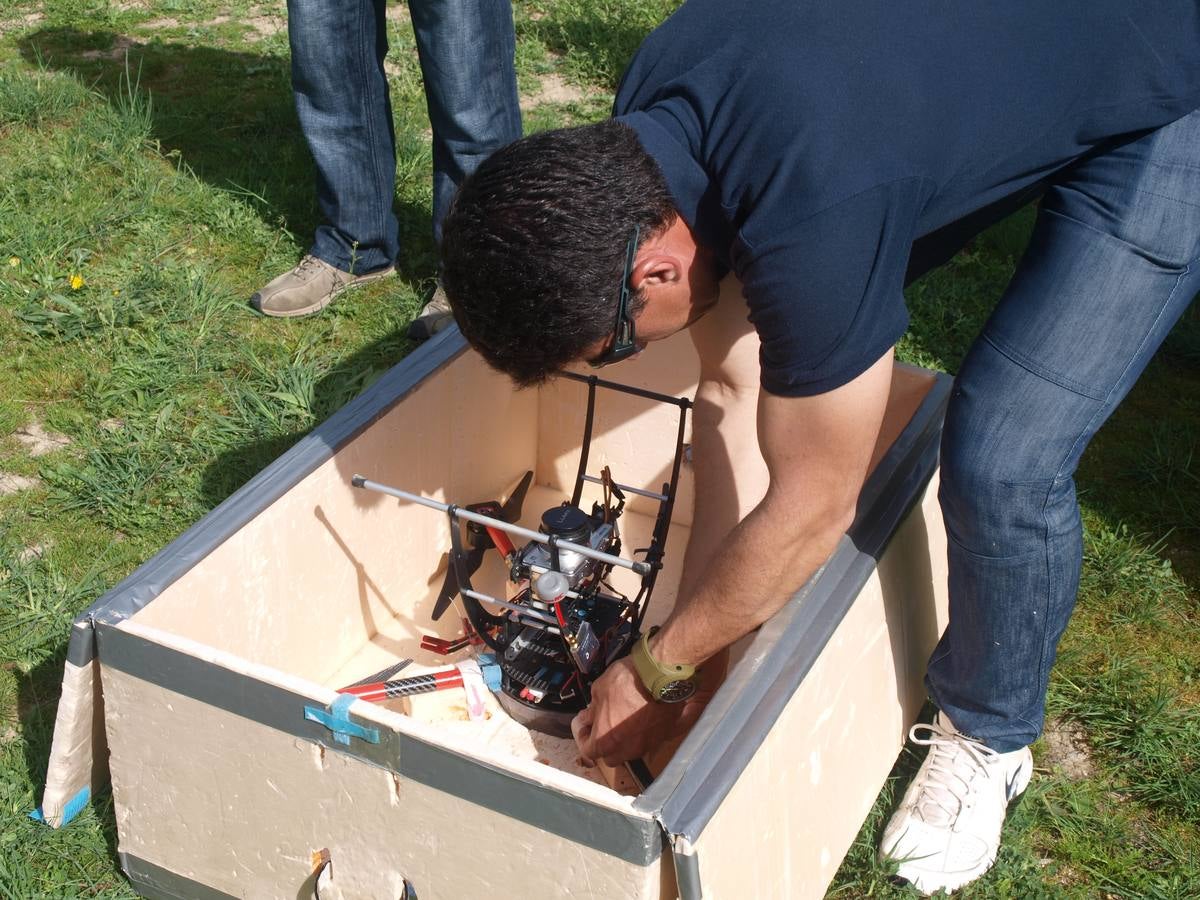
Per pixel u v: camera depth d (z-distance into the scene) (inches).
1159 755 82.4
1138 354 61.1
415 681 77.3
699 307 55.7
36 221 135.8
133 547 96.2
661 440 95.5
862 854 74.4
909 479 72.9
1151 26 55.4
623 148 49.8
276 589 74.7
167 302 125.3
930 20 51.4
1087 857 75.8
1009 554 64.2
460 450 90.8
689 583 76.7
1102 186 59.1
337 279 128.7
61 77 168.9
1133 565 98.7
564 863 53.1
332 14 115.1
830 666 62.8
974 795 72.9
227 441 107.2
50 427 109.0
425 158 154.2
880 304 49.9
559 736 77.5
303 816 60.4
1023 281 61.9
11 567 92.4
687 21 53.9
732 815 54.1
